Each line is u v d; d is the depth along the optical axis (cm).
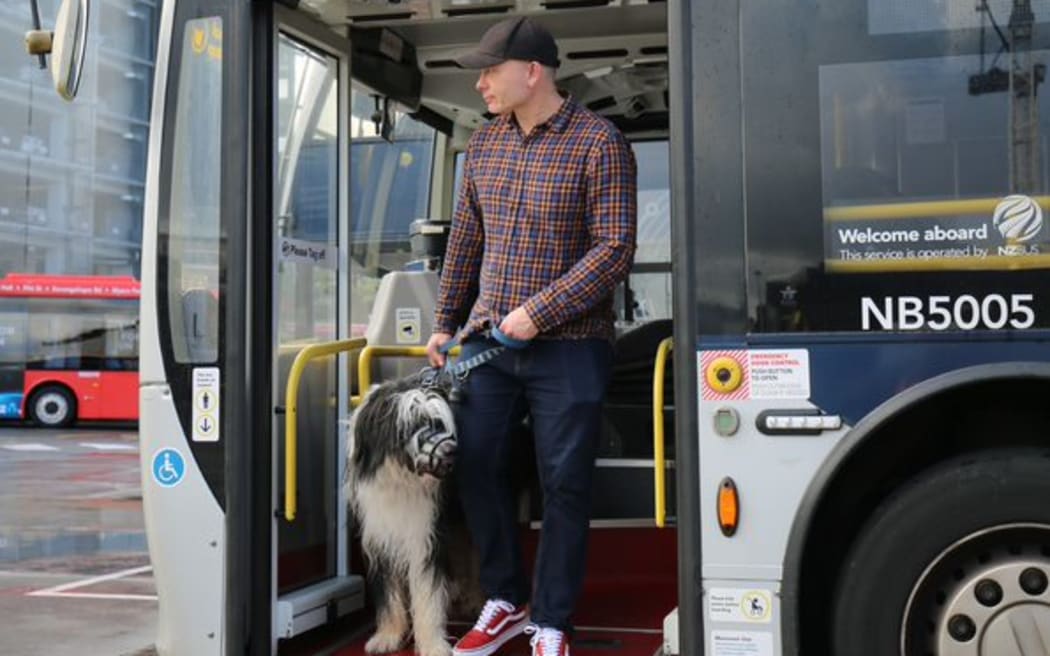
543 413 369
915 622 309
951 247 303
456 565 431
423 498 392
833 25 316
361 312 534
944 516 305
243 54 380
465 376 382
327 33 441
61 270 3906
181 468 377
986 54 306
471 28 498
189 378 378
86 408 2434
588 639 417
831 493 313
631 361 481
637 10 460
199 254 380
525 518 448
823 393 307
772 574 307
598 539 487
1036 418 315
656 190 576
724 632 310
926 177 307
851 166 312
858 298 308
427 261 523
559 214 366
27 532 1027
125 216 4119
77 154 3947
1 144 3731
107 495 1303
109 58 4041
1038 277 298
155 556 380
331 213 450
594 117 372
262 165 385
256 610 378
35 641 582
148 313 384
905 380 302
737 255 316
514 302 371
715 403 314
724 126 320
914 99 310
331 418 450
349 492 404
